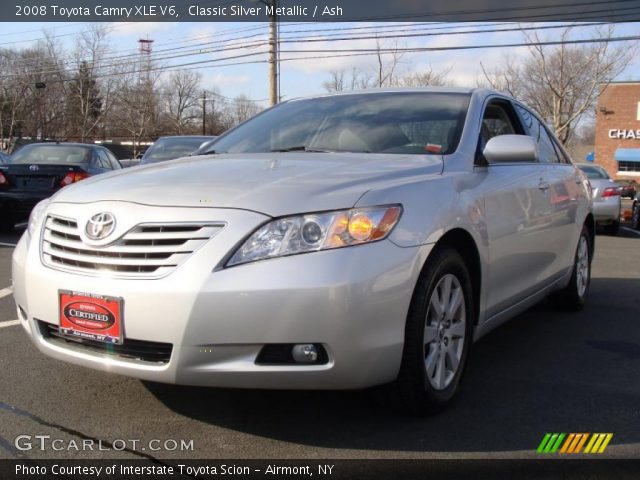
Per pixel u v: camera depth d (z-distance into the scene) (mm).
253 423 3174
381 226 2867
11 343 4359
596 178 13227
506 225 3830
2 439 2986
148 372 2789
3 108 56625
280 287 2664
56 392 3525
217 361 2721
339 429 3119
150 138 67438
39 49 55500
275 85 23781
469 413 3350
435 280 3123
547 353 4434
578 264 5520
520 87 40062
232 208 2805
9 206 9805
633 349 4535
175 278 2717
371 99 4430
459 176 3521
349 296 2701
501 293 3889
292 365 2738
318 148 3965
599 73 36969
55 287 2963
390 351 2863
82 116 59750
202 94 72562
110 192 3084
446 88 4426
